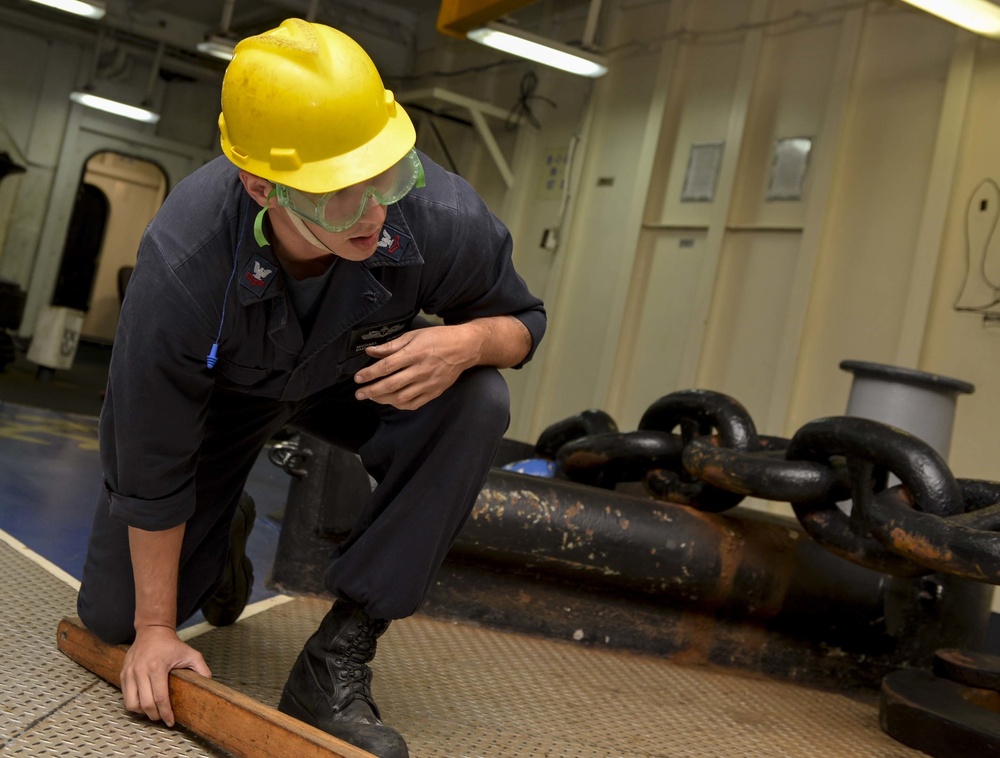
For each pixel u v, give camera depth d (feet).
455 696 6.49
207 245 4.41
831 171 20.38
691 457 8.82
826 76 21.25
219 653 6.56
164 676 5.02
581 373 26.61
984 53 17.89
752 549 8.77
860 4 20.40
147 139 45.57
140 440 4.73
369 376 4.70
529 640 8.61
